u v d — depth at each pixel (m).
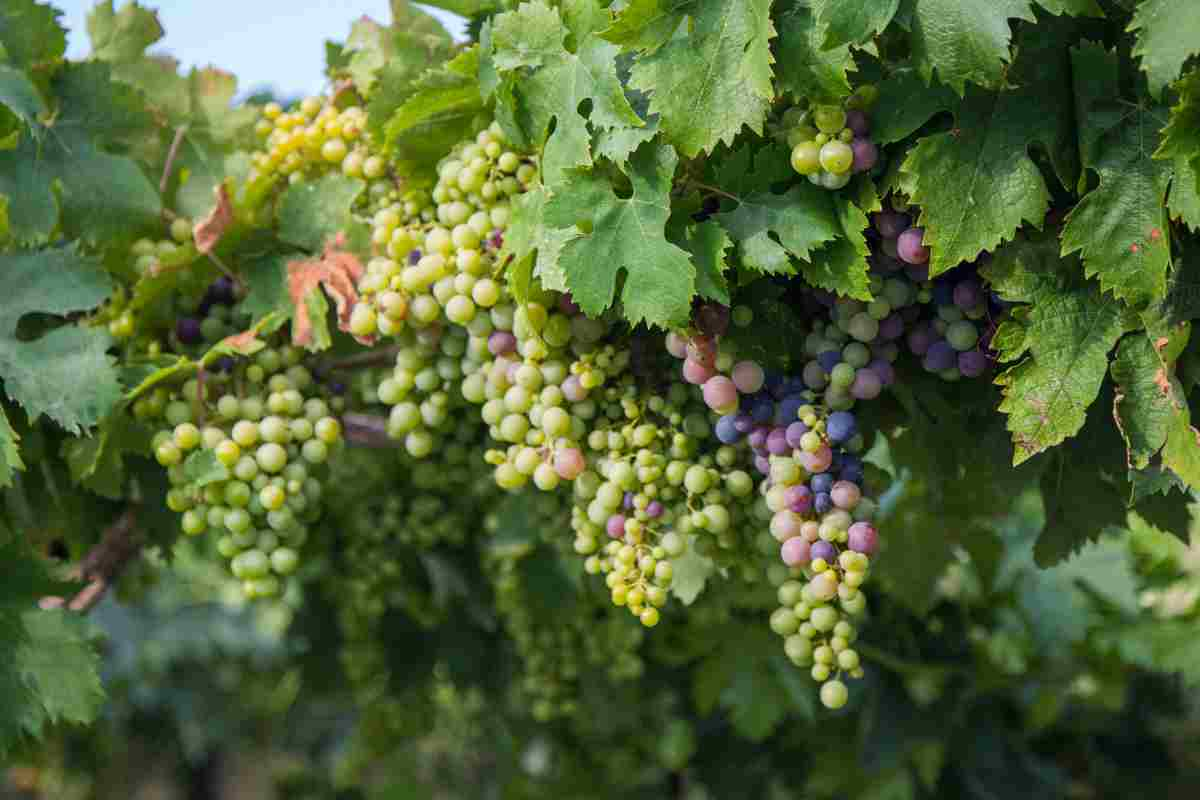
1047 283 0.79
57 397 0.89
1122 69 0.78
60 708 0.90
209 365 0.93
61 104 0.95
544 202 0.81
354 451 1.21
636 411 0.86
